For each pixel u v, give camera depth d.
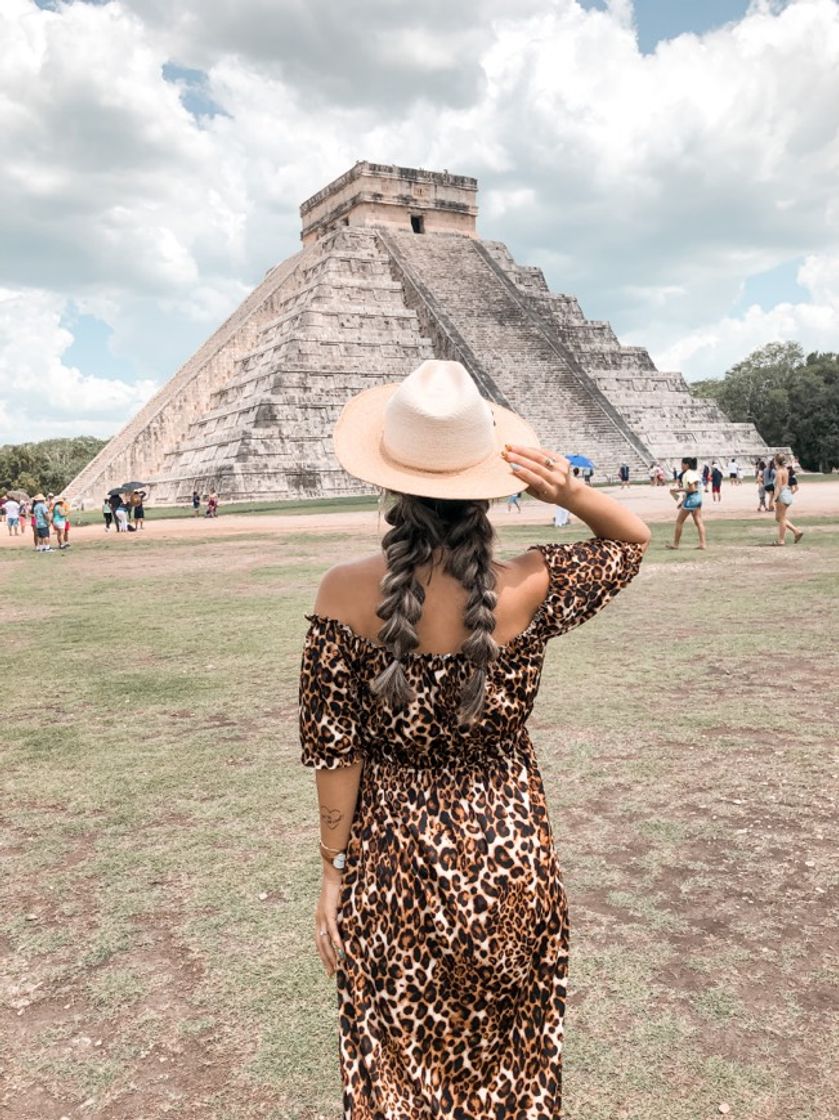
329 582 2.56
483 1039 2.49
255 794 6.69
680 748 7.37
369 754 2.60
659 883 5.12
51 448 136.62
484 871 2.43
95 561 27.11
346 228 81.38
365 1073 2.47
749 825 5.83
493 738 2.52
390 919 2.46
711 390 119.75
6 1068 3.76
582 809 6.22
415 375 2.54
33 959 4.56
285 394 66.62
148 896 5.16
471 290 81.31
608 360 85.88
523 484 2.57
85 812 6.45
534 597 2.59
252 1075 3.67
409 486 2.45
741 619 12.80
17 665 11.62
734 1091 3.46
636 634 12.04
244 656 11.70
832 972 4.20
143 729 8.51
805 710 8.26
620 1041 3.78
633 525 2.72
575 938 4.59
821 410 98.19
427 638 2.47
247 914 4.91
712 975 4.21
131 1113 3.47
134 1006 4.15
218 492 63.88
